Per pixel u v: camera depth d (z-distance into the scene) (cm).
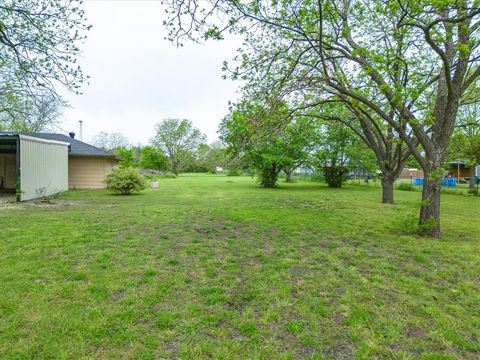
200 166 4853
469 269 371
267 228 602
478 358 201
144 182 1364
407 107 625
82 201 1044
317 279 333
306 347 210
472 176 1731
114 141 4669
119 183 1278
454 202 1153
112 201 1051
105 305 263
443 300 285
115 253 414
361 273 354
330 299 284
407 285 319
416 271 363
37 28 616
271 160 1714
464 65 514
